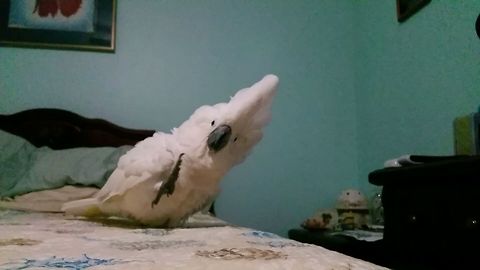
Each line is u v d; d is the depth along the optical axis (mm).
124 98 1998
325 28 2234
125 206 930
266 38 2166
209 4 2131
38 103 1924
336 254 508
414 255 896
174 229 868
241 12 2158
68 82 1962
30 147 1704
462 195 763
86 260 452
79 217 1115
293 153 2109
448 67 1453
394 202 984
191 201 949
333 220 1843
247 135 995
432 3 1555
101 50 1997
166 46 2064
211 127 935
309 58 2197
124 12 2043
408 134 1707
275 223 2045
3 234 694
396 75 1809
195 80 2072
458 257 765
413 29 1683
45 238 653
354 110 2207
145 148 952
